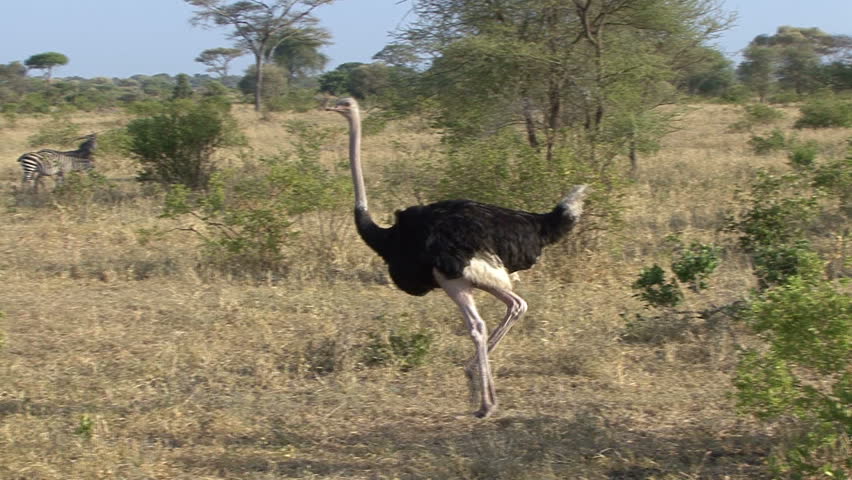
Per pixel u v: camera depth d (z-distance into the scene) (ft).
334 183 53.72
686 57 80.94
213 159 88.48
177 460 26.96
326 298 45.09
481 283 29.48
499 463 25.72
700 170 86.28
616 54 68.18
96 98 266.36
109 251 56.13
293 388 33.50
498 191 49.42
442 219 29.58
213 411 30.83
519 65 66.80
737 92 208.23
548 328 39.14
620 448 27.22
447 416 30.42
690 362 35.37
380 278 49.55
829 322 23.29
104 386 33.22
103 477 25.43
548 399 31.73
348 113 32.48
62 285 48.52
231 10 230.27
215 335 39.55
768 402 23.75
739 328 38.34
